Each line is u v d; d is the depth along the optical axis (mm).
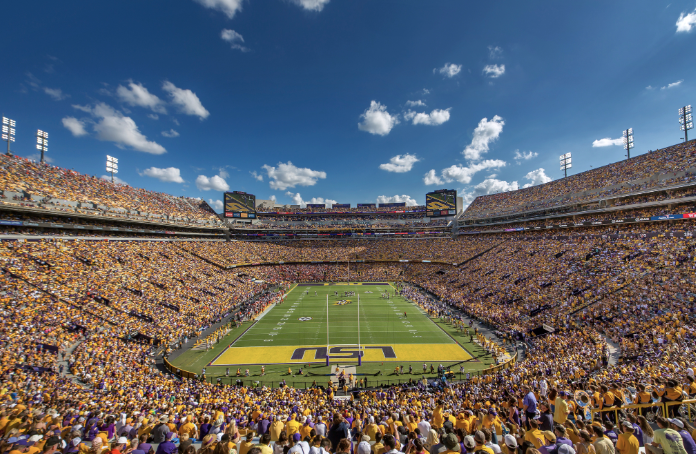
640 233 41719
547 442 6496
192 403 17109
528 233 65938
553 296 37562
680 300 26781
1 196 37000
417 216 99125
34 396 15484
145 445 7551
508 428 8680
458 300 47625
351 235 91688
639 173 49656
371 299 55281
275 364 27625
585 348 23250
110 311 31641
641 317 26672
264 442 5934
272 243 85750
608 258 40156
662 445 5578
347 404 17281
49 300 29172
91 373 20938
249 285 58688
